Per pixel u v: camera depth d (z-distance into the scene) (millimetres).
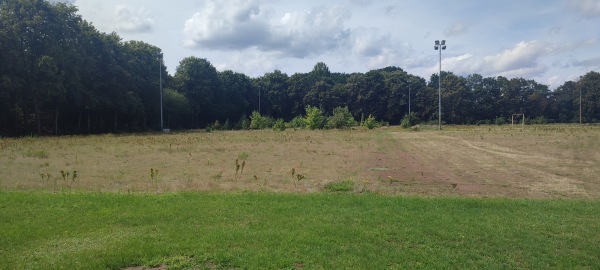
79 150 25531
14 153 22750
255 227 7699
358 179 14984
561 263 6230
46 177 14734
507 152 25266
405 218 8477
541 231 7750
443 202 10086
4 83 39531
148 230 7527
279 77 105062
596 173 16719
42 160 20156
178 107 71250
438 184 14125
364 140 36156
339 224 7953
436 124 83562
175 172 16859
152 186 12938
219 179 14930
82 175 15586
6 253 6336
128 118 66438
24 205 9508
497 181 14805
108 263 5887
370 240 7039
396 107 97500
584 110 95375
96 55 55094
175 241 6816
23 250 6473
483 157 22797
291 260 6016
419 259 6223
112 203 9711
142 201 9914
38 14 44188
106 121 63375
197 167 18500
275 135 44031
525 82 98938
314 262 5996
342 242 6895
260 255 6180
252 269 5723
